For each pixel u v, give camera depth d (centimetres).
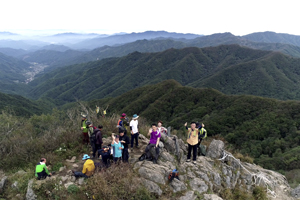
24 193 589
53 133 973
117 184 593
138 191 581
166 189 634
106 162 694
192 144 778
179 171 734
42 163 626
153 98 7019
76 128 1010
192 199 626
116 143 663
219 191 747
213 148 945
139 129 1145
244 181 886
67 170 682
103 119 1160
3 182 615
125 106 7381
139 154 812
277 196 876
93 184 591
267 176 991
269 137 3681
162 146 805
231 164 941
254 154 3278
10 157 771
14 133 1230
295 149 3003
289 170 2427
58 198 561
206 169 784
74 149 824
